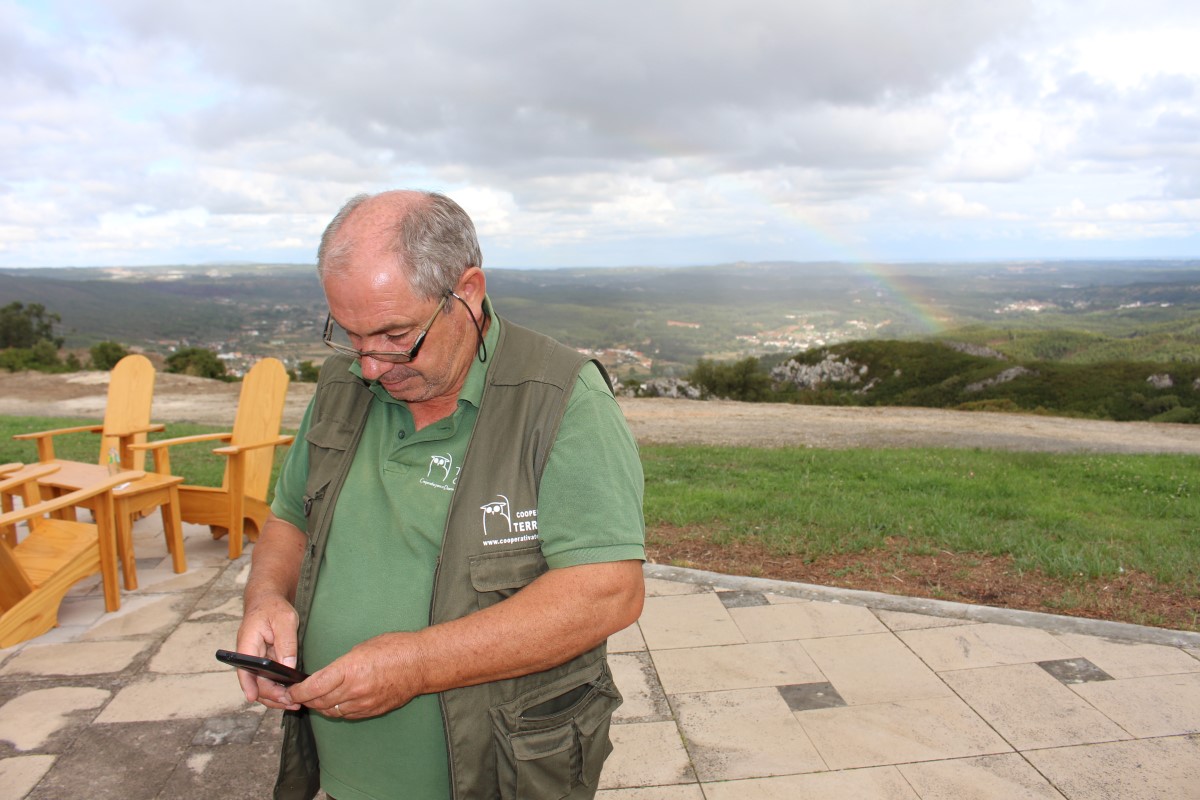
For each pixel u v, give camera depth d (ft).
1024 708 9.23
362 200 3.70
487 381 3.82
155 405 52.47
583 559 3.50
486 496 3.61
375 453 4.04
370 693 3.23
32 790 7.73
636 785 7.84
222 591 13.12
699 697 9.58
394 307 3.41
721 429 46.52
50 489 15.57
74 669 10.28
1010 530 17.43
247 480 15.43
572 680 3.86
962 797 7.56
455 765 3.58
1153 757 8.21
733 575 13.79
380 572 3.80
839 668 10.28
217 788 7.79
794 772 8.00
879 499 21.48
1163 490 25.49
